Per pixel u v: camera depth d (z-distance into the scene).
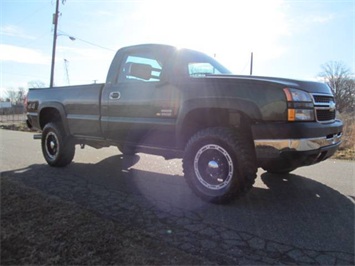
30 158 7.03
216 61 5.12
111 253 2.62
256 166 3.77
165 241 2.91
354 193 4.41
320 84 3.98
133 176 5.40
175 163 6.49
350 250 2.80
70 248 2.69
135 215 3.57
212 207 3.84
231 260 2.61
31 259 2.52
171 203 3.99
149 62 4.68
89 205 3.88
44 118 6.44
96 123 5.19
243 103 3.61
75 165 6.28
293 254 2.73
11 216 3.36
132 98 4.64
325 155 3.89
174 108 4.18
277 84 3.52
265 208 3.81
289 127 3.42
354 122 13.59
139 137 4.70
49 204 3.75
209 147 3.90
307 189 4.58
